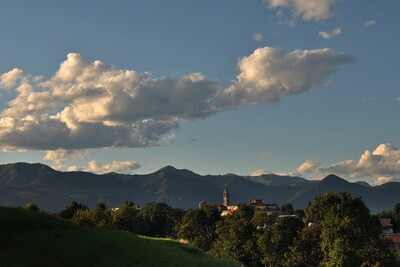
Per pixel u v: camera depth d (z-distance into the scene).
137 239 59.47
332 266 103.75
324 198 112.75
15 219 38.91
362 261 103.88
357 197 107.75
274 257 135.38
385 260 105.44
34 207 110.38
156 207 196.62
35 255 30.50
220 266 55.31
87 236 43.66
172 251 58.91
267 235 139.50
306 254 128.62
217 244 156.38
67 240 38.25
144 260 45.41
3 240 31.34
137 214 181.12
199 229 190.75
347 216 104.06
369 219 106.75
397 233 198.88
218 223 166.75
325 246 108.56
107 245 43.16
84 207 145.88
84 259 35.19
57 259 32.19
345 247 103.81
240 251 143.50
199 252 68.38
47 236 36.88
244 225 145.75
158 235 191.00
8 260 27.41
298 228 142.88
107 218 135.00
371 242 107.50
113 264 38.06
